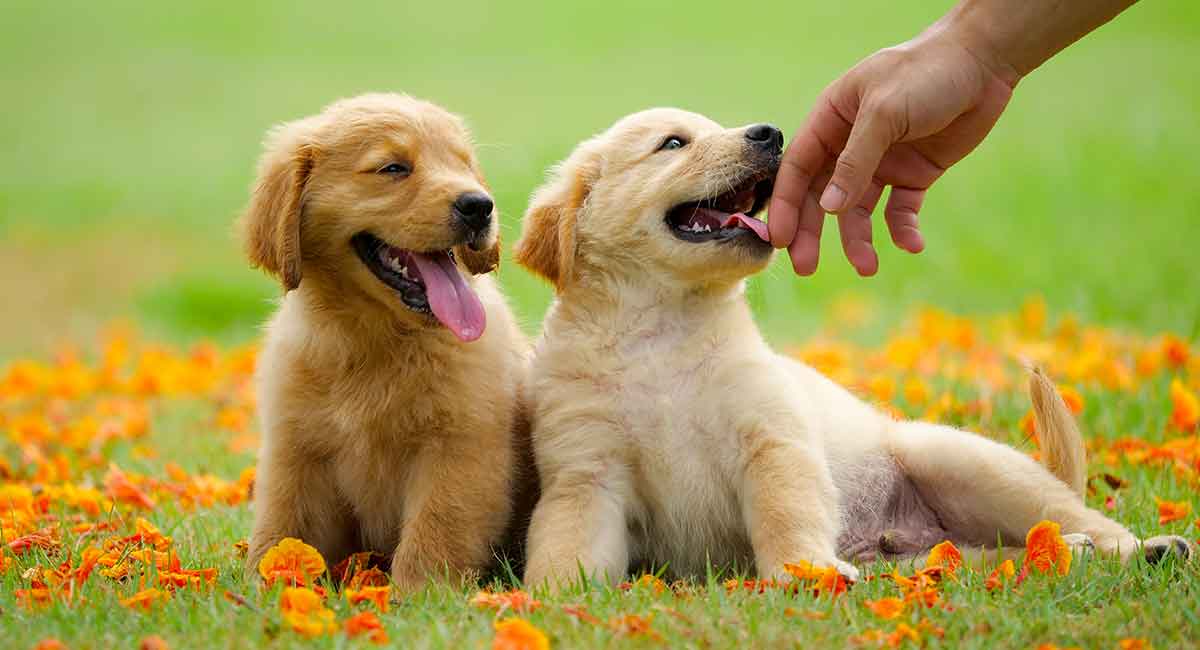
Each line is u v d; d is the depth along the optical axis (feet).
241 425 32.19
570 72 91.15
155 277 59.93
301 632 15.24
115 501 24.07
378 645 15.10
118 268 61.87
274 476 20.80
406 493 20.80
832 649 14.83
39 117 90.79
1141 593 16.88
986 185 62.39
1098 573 17.54
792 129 69.00
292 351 20.75
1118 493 23.31
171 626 16.05
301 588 16.75
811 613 15.72
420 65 96.89
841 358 33.91
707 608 16.26
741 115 73.15
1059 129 71.15
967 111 19.43
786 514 19.40
